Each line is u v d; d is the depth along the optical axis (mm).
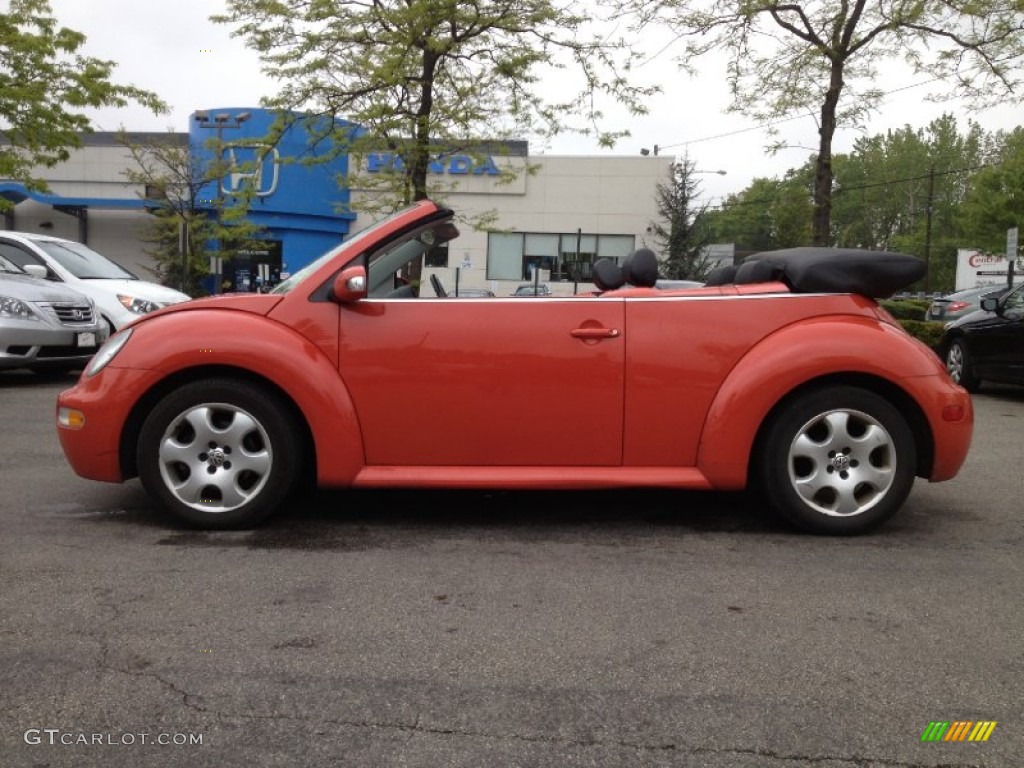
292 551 4020
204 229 25328
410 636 3070
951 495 5305
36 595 3412
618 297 4254
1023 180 40875
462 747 2363
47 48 15641
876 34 14227
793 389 4227
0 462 5906
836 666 2867
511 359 4172
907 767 2291
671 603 3414
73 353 9586
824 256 4383
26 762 2268
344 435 4145
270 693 2645
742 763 2299
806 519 4266
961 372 11102
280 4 13562
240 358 4109
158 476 4215
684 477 4223
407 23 13383
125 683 2695
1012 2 13141
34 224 32281
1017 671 2842
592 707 2582
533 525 4523
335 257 4320
